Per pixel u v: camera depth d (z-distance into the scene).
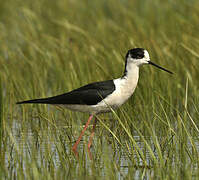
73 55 15.80
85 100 11.06
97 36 17.80
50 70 16.05
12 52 16.83
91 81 13.81
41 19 20.55
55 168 9.41
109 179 8.63
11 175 8.74
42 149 10.52
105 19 20.64
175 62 14.48
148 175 8.90
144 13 22.09
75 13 21.97
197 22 18.19
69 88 13.63
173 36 17.09
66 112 13.10
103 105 11.10
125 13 21.39
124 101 11.25
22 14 21.48
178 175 8.76
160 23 19.55
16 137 11.45
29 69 15.70
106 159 9.21
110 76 13.54
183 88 14.00
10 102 13.31
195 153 9.73
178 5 21.25
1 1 23.19
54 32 19.17
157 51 14.48
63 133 11.62
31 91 13.93
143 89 12.88
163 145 10.39
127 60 11.15
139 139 11.34
